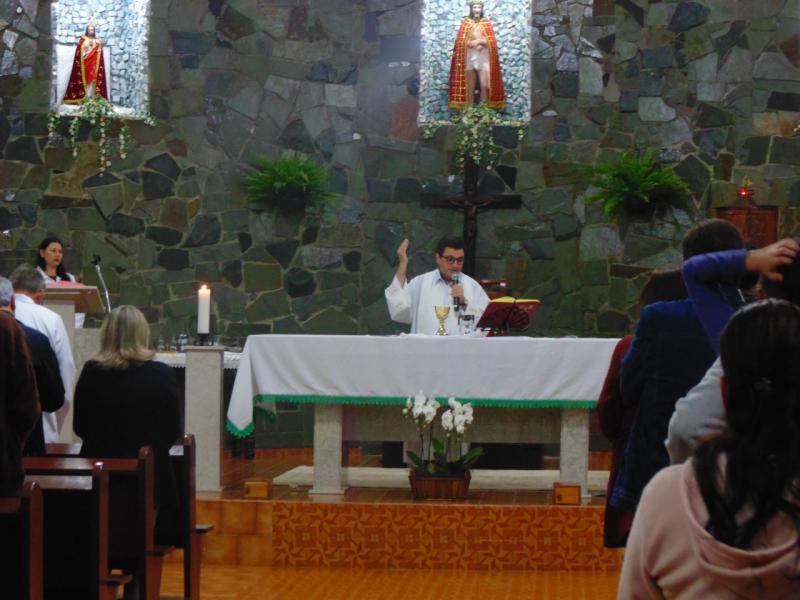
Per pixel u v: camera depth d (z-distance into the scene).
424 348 7.20
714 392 2.78
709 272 3.29
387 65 11.91
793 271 2.81
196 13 11.86
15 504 3.65
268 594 6.10
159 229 11.72
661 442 3.87
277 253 11.77
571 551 6.88
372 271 11.76
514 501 7.23
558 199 11.68
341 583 6.44
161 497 5.37
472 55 11.62
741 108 11.54
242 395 7.24
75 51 11.69
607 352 7.14
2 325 3.98
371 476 8.36
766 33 11.56
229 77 11.85
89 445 5.45
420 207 11.77
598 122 11.71
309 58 11.89
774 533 1.77
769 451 1.82
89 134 11.66
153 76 11.80
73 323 7.58
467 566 6.91
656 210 11.48
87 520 4.18
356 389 7.24
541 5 11.82
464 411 7.11
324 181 11.73
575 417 7.32
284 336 7.28
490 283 9.62
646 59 11.68
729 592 1.79
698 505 1.84
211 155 11.81
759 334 1.89
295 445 11.51
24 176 11.58
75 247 11.59
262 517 7.01
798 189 11.44
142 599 4.75
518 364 7.16
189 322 11.67
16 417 3.99
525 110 11.83
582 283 11.57
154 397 5.45
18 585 3.61
